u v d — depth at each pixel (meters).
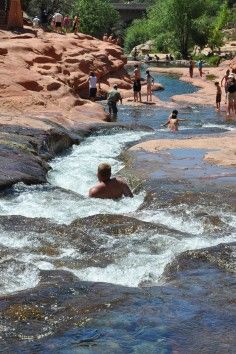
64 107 19.72
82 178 11.39
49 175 11.41
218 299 4.99
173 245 6.93
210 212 8.42
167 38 67.12
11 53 24.42
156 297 5.00
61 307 4.73
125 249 6.78
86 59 30.28
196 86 39.03
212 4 80.00
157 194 9.34
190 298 5.00
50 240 7.04
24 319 4.50
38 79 20.95
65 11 63.56
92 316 4.54
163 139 15.29
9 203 8.98
